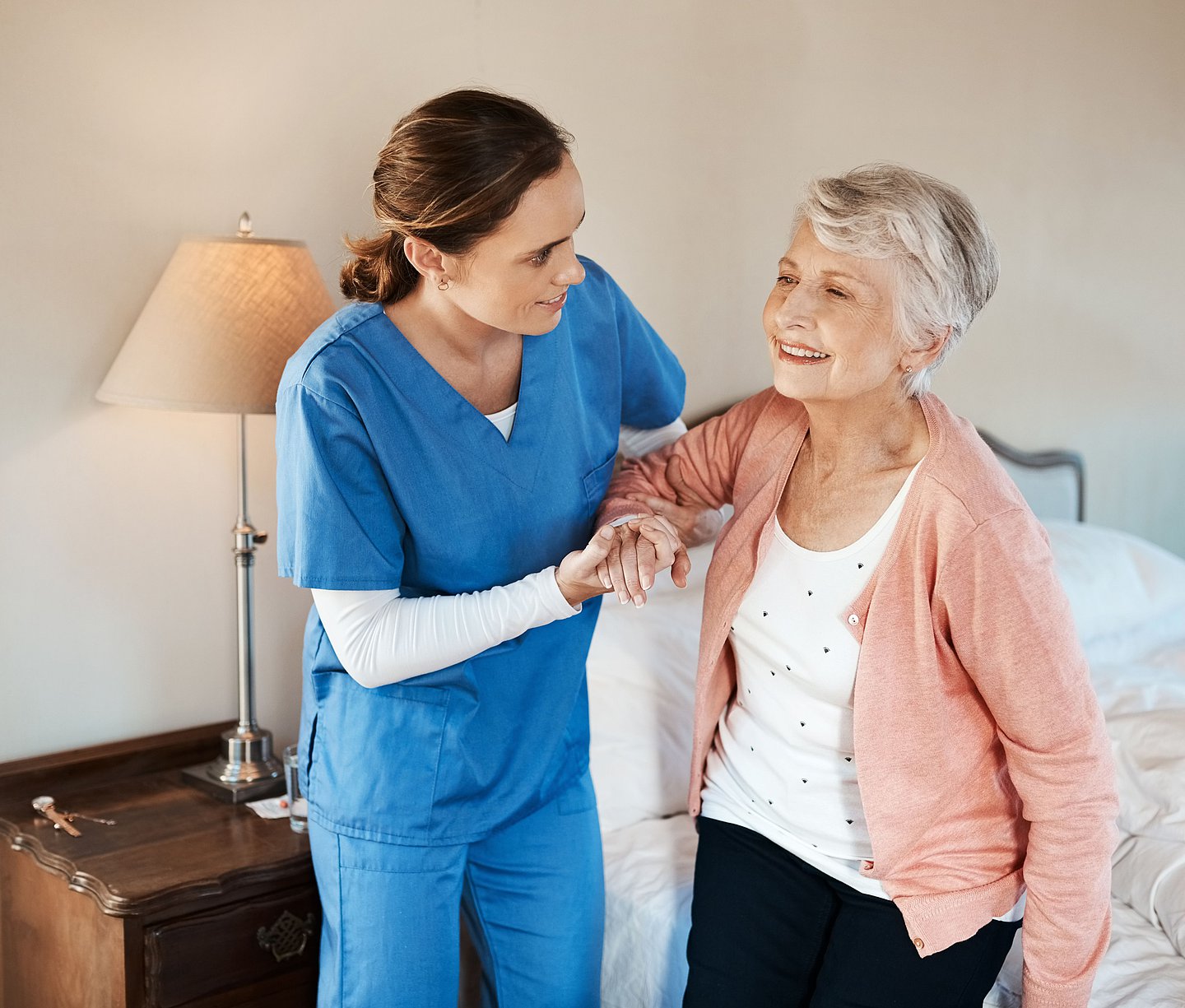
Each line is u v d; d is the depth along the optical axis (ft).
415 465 4.15
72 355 5.63
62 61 5.44
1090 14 10.21
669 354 5.19
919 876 4.08
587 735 4.99
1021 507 3.83
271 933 4.99
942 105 9.24
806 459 4.28
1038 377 10.46
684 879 5.36
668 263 7.73
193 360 5.20
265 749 5.86
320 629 4.52
